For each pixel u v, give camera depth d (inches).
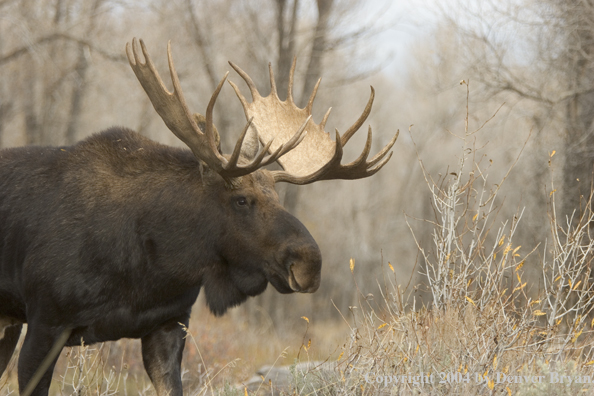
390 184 3964.1
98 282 557.3
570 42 1307.8
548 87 1362.0
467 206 606.2
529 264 1047.0
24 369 561.3
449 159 3636.8
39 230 567.5
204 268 570.9
